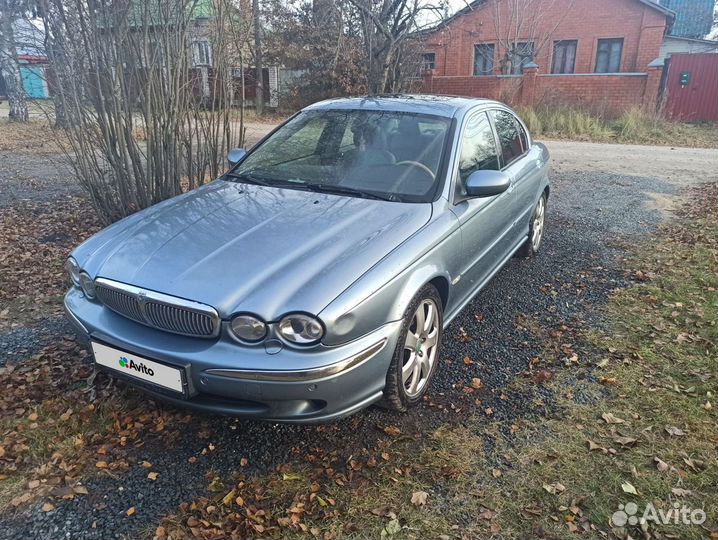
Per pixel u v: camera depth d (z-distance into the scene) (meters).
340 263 2.64
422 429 2.92
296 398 2.41
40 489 2.48
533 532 2.32
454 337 3.90
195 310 2.46
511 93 18.72
